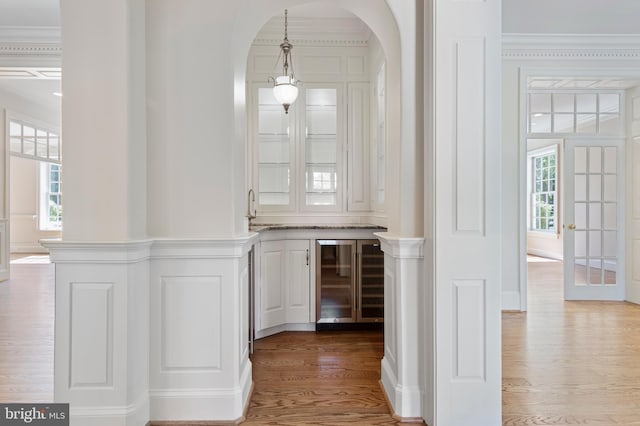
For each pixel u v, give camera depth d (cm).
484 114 197
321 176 406
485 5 196
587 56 419
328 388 241
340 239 356
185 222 209
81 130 191
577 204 472
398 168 222
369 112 400
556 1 337
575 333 345
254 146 394
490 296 197
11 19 376
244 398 217
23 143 652
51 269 668
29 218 917
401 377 208
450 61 196
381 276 359
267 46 394
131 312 190
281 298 351
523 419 204
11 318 377
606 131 474
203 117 209
